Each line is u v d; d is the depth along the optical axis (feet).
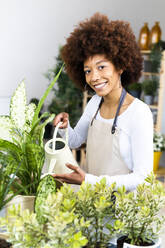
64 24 17.39
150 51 13.55
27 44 16.81
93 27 4.22
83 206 2.61
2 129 3.47
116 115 4.58
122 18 18.13
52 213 2.32
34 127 3.31
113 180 3.94
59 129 5.41
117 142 4.57
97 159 4.87
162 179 13.09
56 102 15.49
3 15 16.08
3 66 16.49
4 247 2.67
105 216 2.73
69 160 4.05
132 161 4.61
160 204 2.70
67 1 17.21
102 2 17.80
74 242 2.20
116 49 4.12
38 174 3.43
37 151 3.28
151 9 18.38
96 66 4.23
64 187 2.74
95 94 5.41
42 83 17.28
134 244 2.61
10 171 3.32
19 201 3.06
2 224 2.37
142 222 2.64
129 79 4.98
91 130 4.98
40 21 16.89
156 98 14.78
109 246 2.68
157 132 13.00
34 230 2.33
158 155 12.33
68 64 5.01
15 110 3.54
